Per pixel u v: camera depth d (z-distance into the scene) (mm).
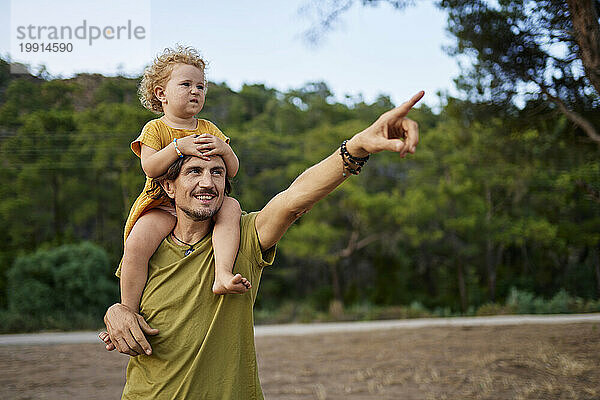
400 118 1984
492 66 8891
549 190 27031
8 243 27188
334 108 42312
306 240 28594
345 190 28719
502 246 29641
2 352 12359
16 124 23203
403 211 27359
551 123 9836
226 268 2227
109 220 30391
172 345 2229
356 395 8320
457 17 8414
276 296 32031
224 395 2240
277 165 33469
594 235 26938
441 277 31797
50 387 8820
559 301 23312
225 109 40312
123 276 2297
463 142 13391
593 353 10172
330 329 16922
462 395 8062
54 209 29828
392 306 30031
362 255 32594
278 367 10594
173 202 2420
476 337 13039
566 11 7426
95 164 26719
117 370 10242
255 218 2389
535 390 8047
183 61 2375
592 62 6852
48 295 19422
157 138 2314
